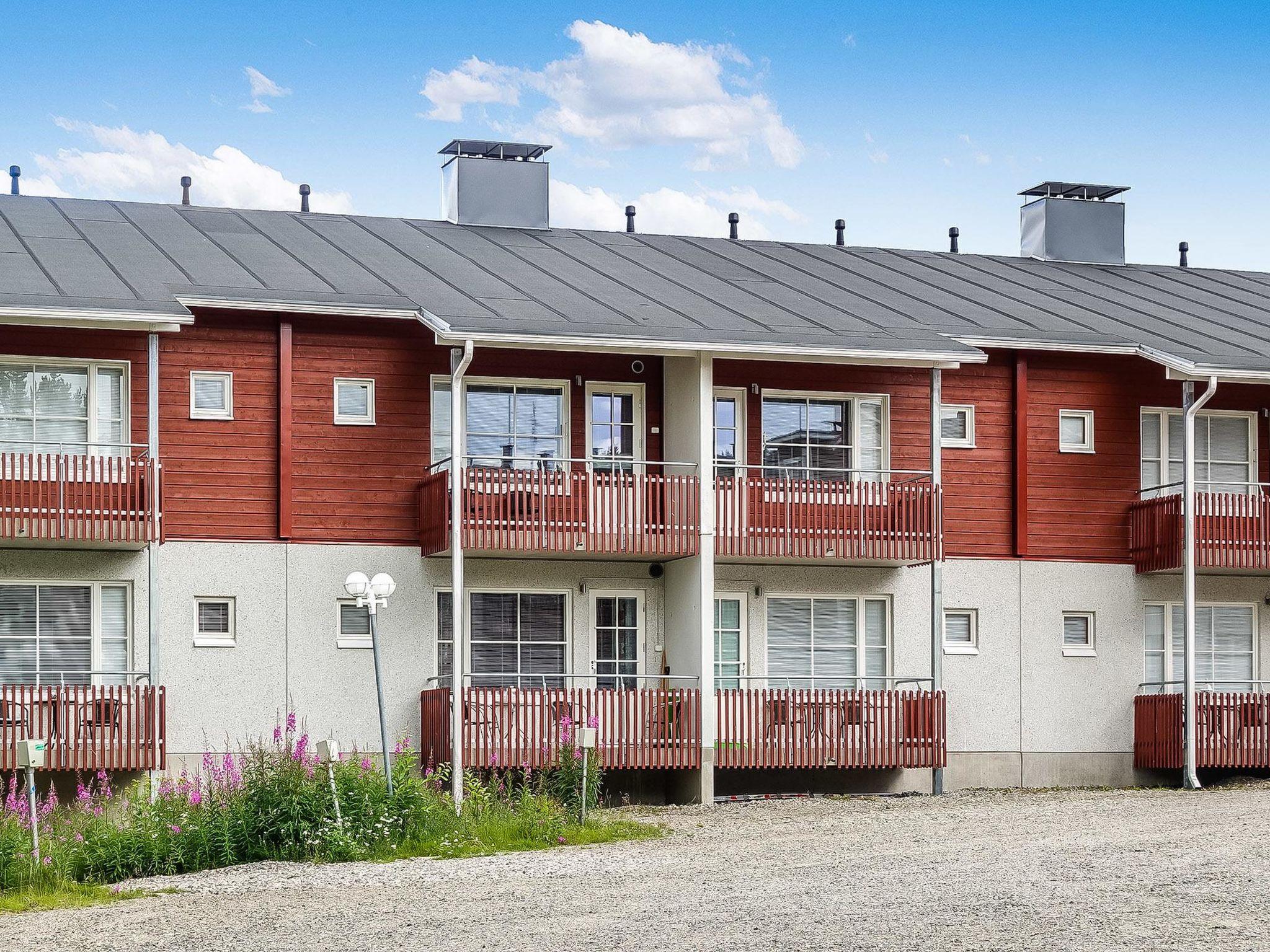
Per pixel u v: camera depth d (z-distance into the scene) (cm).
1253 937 1303
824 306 2695
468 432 2467
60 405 2289
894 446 2614
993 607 2638
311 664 2362
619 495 2381
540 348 2325
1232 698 2575
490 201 3116
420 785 1981
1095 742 2661
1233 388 2758
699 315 2500
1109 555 2694
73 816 1909
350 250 2739
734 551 2422
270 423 2373
